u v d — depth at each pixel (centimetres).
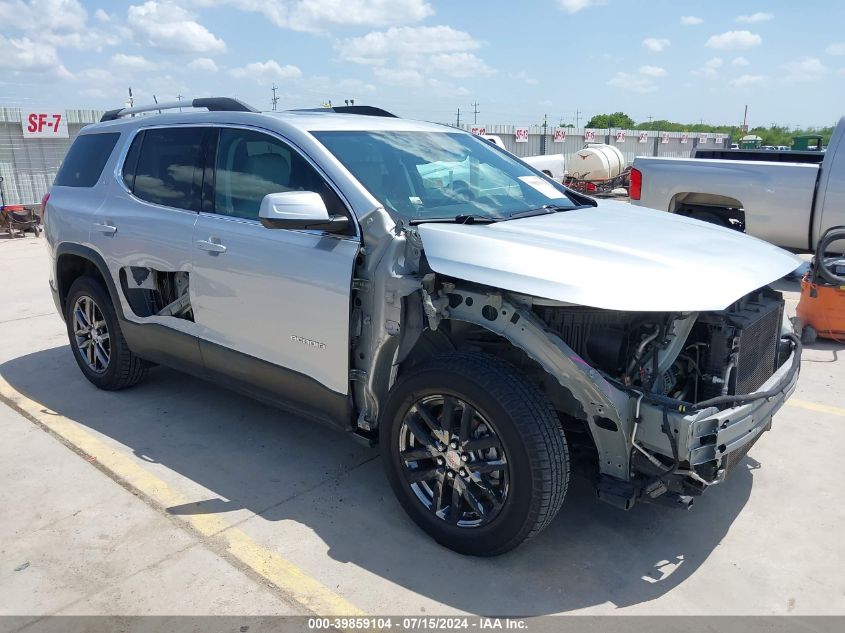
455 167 398
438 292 302
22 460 405
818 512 348
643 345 284
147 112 498
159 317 437
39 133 1568
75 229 484
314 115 403
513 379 286
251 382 393
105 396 505
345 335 329
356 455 413
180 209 416
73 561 308
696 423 262
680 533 332
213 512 349
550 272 277
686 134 3662
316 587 291
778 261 326
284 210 309
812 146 1259
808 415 465
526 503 282
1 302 809
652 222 367
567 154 3028
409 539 327
